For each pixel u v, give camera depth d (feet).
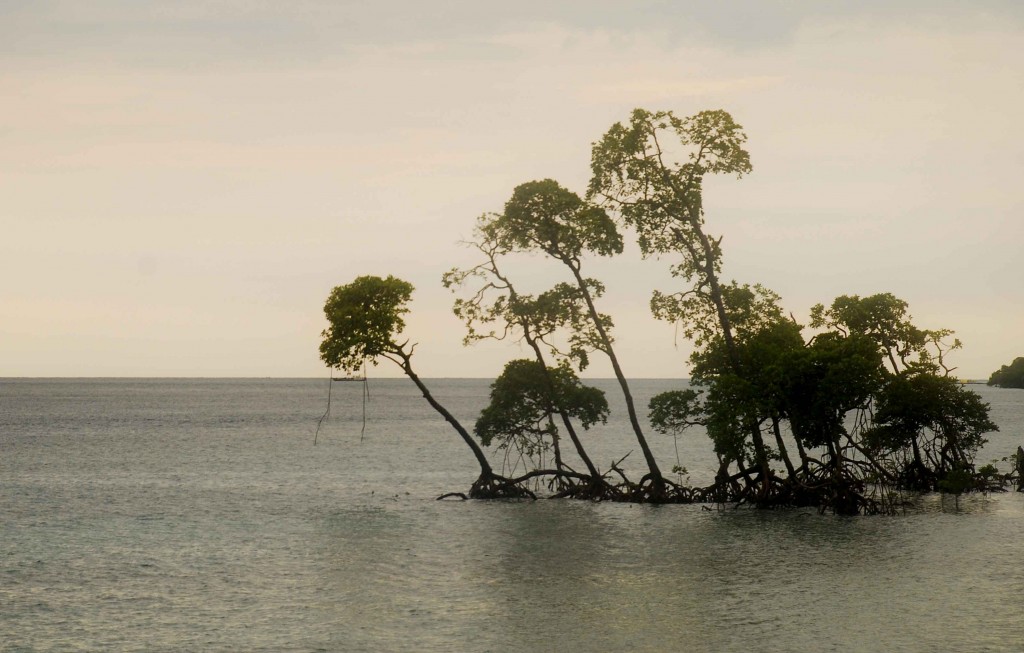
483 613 134.10
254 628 127.34
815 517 212.23
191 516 222.89
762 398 219.41
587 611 134.62
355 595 144.05
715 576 154.71
